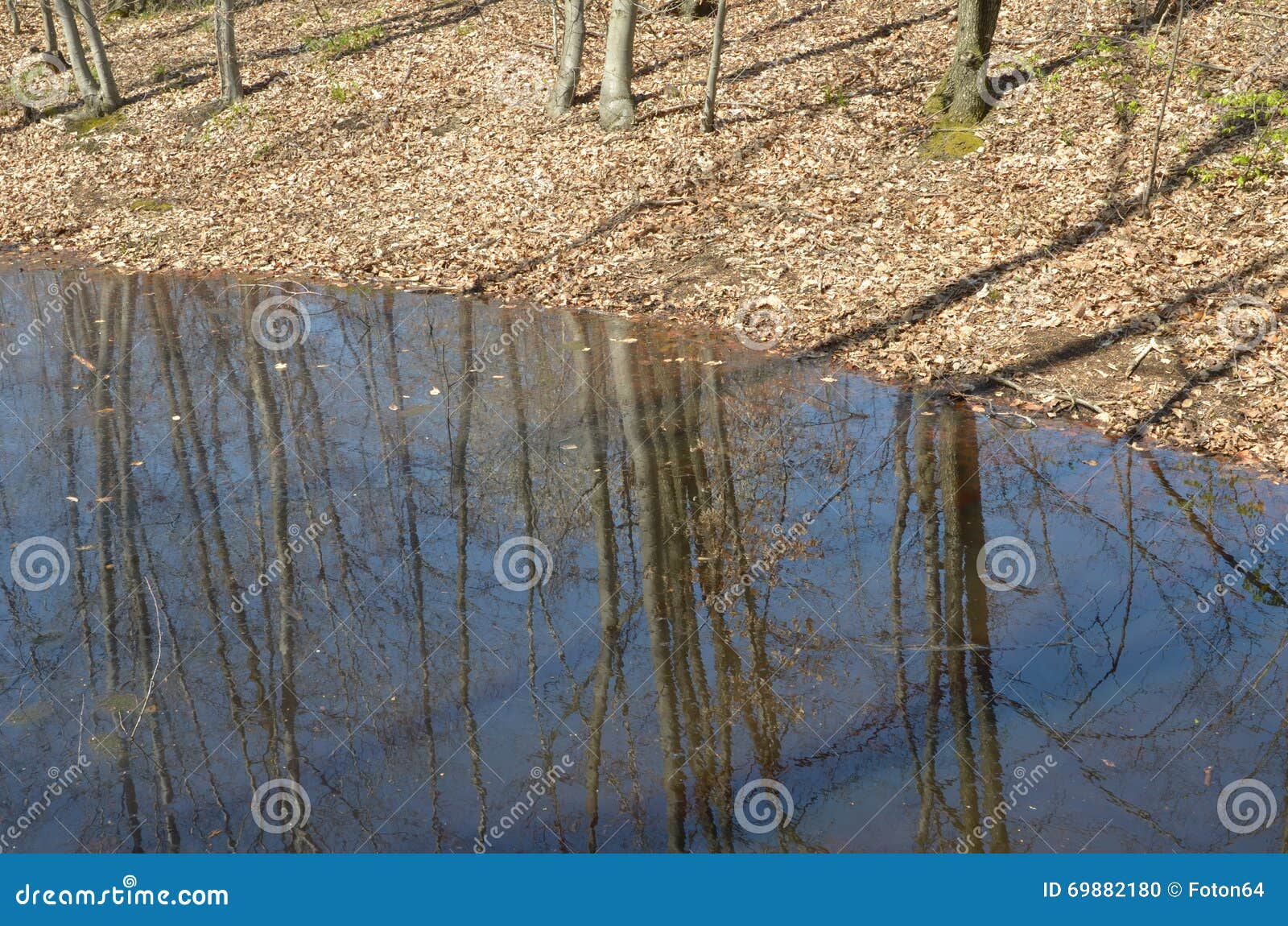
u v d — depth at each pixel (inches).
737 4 822.5
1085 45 591.8
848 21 740.0
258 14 1027.9
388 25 913.5
